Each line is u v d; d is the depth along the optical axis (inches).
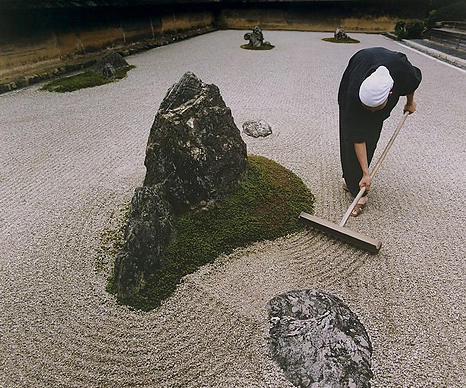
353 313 75.9
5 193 122.6
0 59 254.1
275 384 62.6
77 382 62.7
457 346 69.9
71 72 310.2
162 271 83.2
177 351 68.2
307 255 93.5
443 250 96.0
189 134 91.8
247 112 207.8
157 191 89.6
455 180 130.6
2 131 179.3
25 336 71.0
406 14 605.6
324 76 301.9
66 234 101.3
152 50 422.0
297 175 133.0
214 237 93.3
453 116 201.9
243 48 431.8
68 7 299.3
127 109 215.6
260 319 74.8
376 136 106.4
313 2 625.0
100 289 82.1
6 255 93.3
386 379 63.6
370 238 93.1
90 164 143.9
